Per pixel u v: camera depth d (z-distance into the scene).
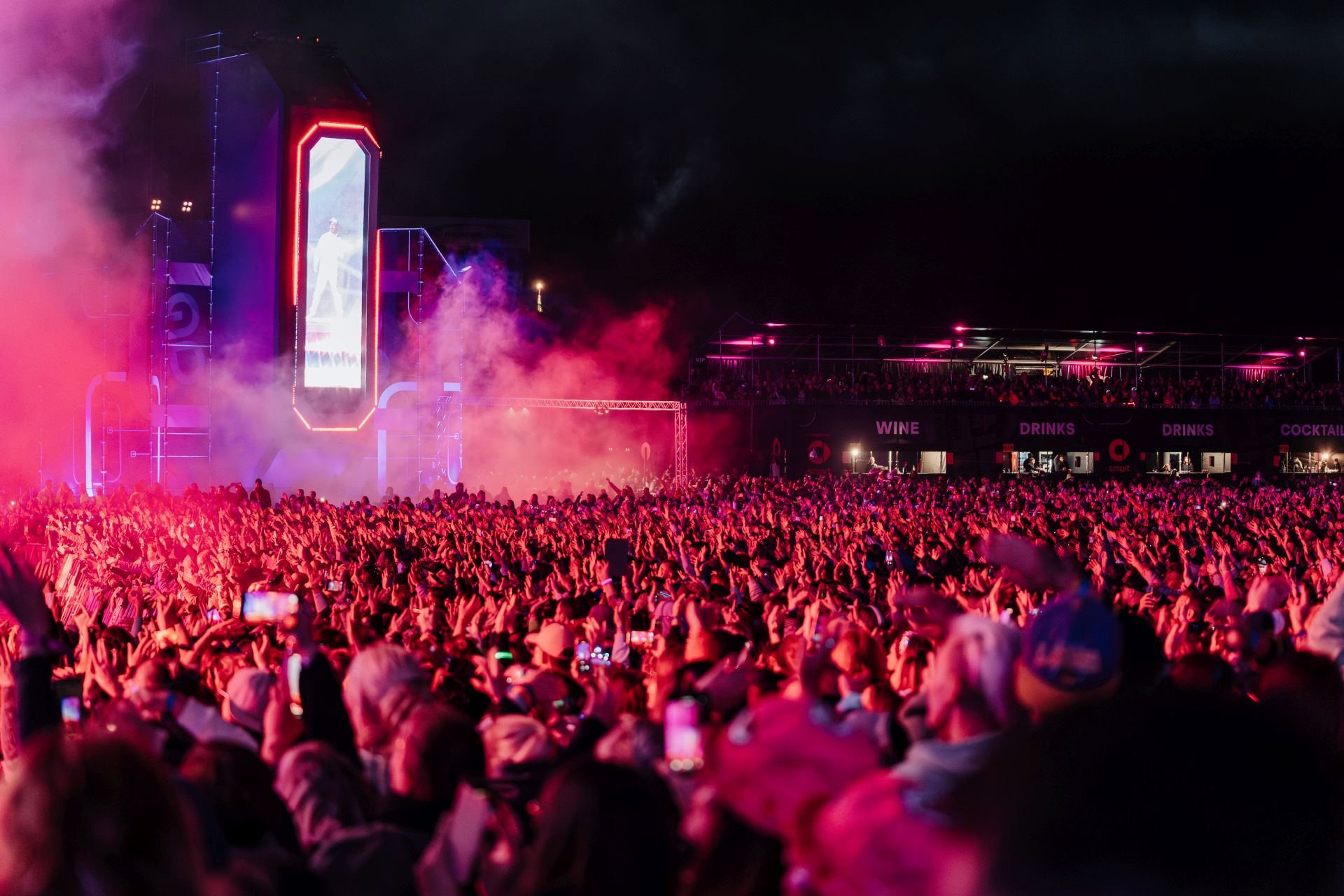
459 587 14.15
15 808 2.50
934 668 4.00
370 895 3.79
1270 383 66.19
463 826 3.78
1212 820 1.31
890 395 59.12
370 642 8.39
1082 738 1.39
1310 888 1.31
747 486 48.06
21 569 4.93
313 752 4.62
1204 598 11.88
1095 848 1.31
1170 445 61.12
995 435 59.47
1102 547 20.23
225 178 49.09
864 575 14.87
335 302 47.00
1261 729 1.39
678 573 16.05
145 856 2.50
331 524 25.70
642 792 3.35
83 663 8.41
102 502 34.88
